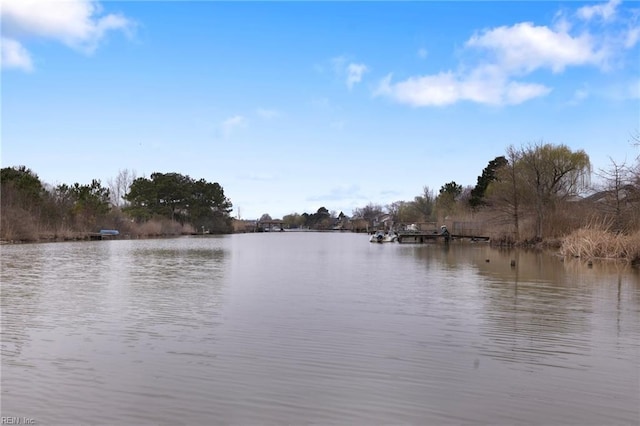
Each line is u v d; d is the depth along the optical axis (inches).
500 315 672.4
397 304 755.4
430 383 399.5
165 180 5167.3
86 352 483.2
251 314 671.1
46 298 805.2
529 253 2011.6
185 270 1300.4
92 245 2650.1
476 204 3878.0
